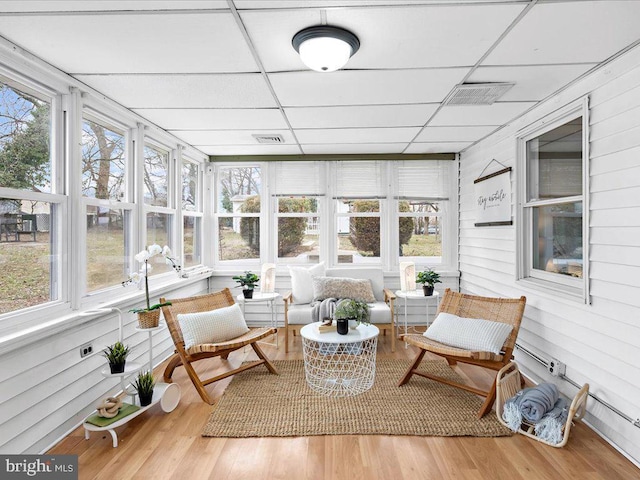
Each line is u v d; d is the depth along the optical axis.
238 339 3.05
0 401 1.86
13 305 2.03
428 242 4.93
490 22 1.78
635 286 2.05
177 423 2.49
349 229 4.94
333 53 1.90
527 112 3.13
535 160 3.21
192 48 2.04
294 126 3.57
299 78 2.45
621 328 2.15
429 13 1.71
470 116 3.25
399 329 4.73
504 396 2.54
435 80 2.48
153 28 1.83
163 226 3.83
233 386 3.05
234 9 1.67
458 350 2.68
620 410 2.16
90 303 2.60
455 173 4.87
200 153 4.66
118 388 2.88
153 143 3.61
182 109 3.05
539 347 2.98
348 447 2.21
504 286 3.59
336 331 3.12
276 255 4.96
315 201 4.95
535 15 1.73
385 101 2.87
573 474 1.96
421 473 1.97
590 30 1.86
